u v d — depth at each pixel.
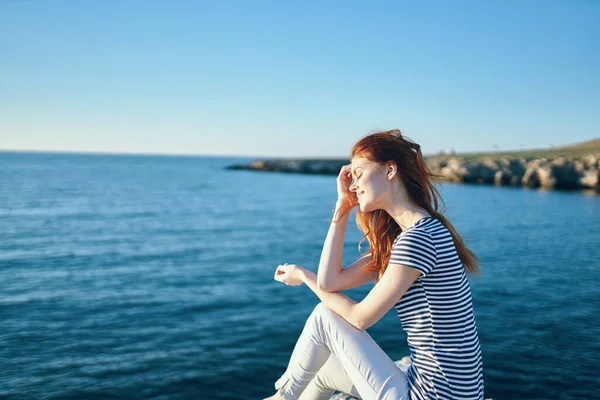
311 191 48.88
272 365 5.79
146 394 4.98
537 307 8.11
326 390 2.19
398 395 1.85
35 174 72.62
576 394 4.75
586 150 66.62
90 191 43.78
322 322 2.01
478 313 7.71
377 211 2.04
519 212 27.14
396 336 6.64
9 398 4.87
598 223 22.23
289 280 2.29
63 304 8.75
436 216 1.92
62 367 5.71
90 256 14.28
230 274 11.75
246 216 27.03
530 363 5.54
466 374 1.71
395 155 1.88
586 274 11.09
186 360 5.93
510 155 64.19
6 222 22.50
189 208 31.22
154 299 9.16
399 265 1.74
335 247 2.04
